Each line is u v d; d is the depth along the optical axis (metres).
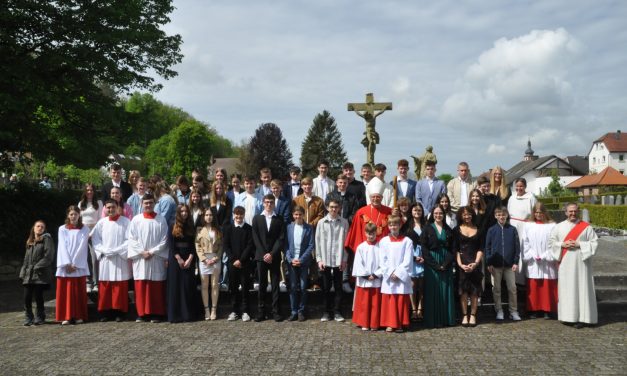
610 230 20.41
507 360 6.76
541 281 9.01
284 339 7.85
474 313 8.61
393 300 8.24
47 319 9.55
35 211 15.68
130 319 9.41
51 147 17.08
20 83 15.17
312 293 9.80
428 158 13.57
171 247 9.17
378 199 9.14
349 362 6.73
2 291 12.94
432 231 8.72
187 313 9.09
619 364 6.55
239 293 9.63
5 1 15.52
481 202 9.08
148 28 18.53
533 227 9.12
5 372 6.50
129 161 71.88
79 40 16.88
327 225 9.08
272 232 9.09
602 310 9.25
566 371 6.30
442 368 6.46
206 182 10.81
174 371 6.46
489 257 8.91
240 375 6.29
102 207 10.44
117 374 6.38
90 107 17.25
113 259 9.23
